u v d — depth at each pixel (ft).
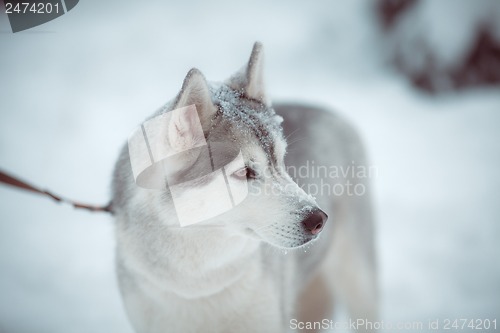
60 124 30.27
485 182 23.02
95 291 15.88
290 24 44.65
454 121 30.32
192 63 39.68
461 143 27.37
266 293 10.20
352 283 13.65
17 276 16.48
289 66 39.37
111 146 27.32
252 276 10.03
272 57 40.65
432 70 34.78
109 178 10.46
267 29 44.29
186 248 9.21
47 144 27.50
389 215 20.62
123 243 9.67
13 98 33.71
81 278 16.52
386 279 16.56
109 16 47.80
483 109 31.58
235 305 9.95
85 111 32.22
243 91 10.16
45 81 36.58
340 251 13.64
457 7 33.94
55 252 17.84
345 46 40.86
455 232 19.21
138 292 9.86
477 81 34.55
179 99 8.55
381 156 26.13
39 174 23.82
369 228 13.99
